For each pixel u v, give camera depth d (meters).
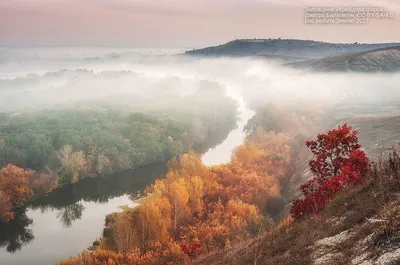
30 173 83.00
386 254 10.85
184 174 63.47
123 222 46.34
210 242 42.94
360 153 19.45
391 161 15.65
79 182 88.25
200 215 53.22
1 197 70.38
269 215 51.78
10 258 54.44
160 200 50.69
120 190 82.88
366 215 13.72
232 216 49.06
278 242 16.78
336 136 22.17
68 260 43.97
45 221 68.00
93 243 55.03
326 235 14.34
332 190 18.91
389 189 14.34
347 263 11.62
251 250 18.50
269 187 60.59
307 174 60.97
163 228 46.81
